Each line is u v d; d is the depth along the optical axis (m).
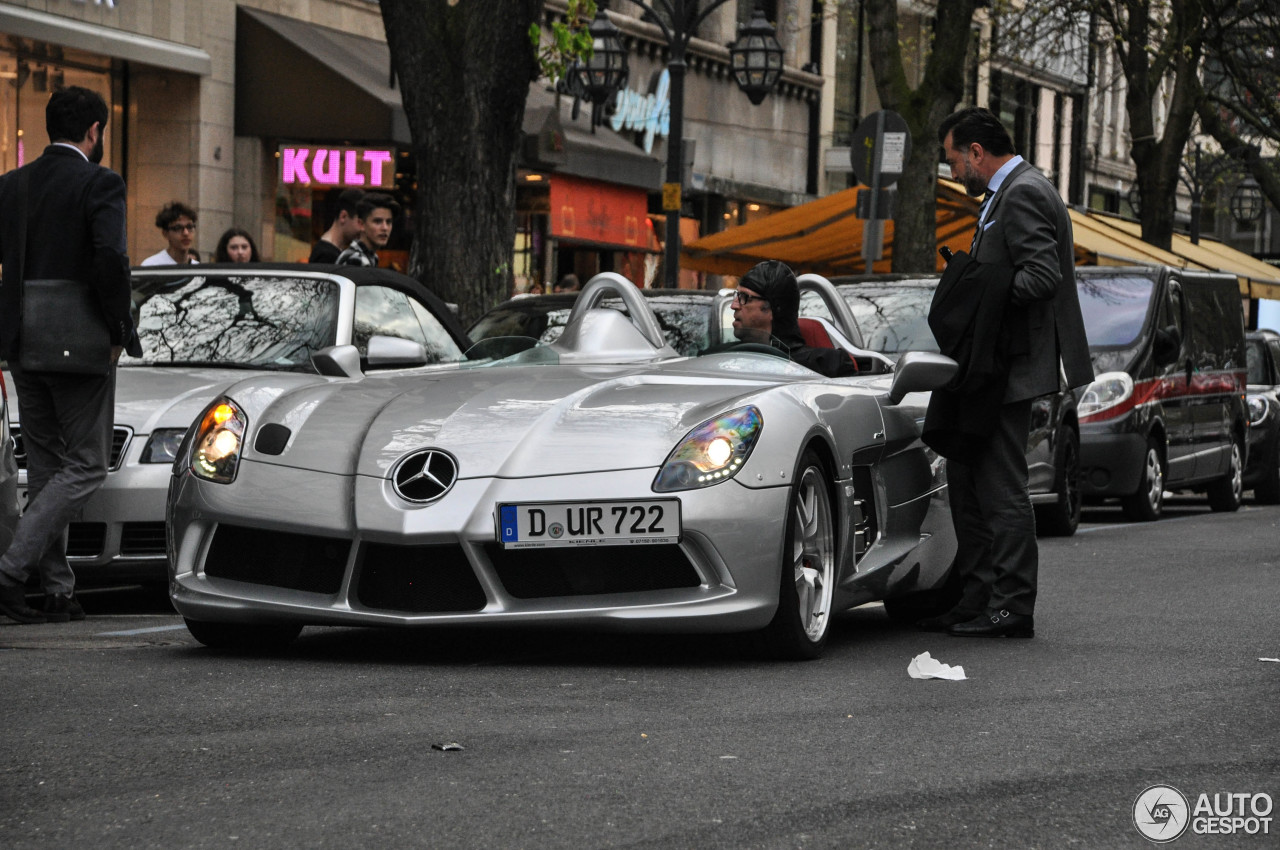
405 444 5.93
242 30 20.31
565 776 4.12
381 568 5.84
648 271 28.06
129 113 19.77
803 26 33.69
